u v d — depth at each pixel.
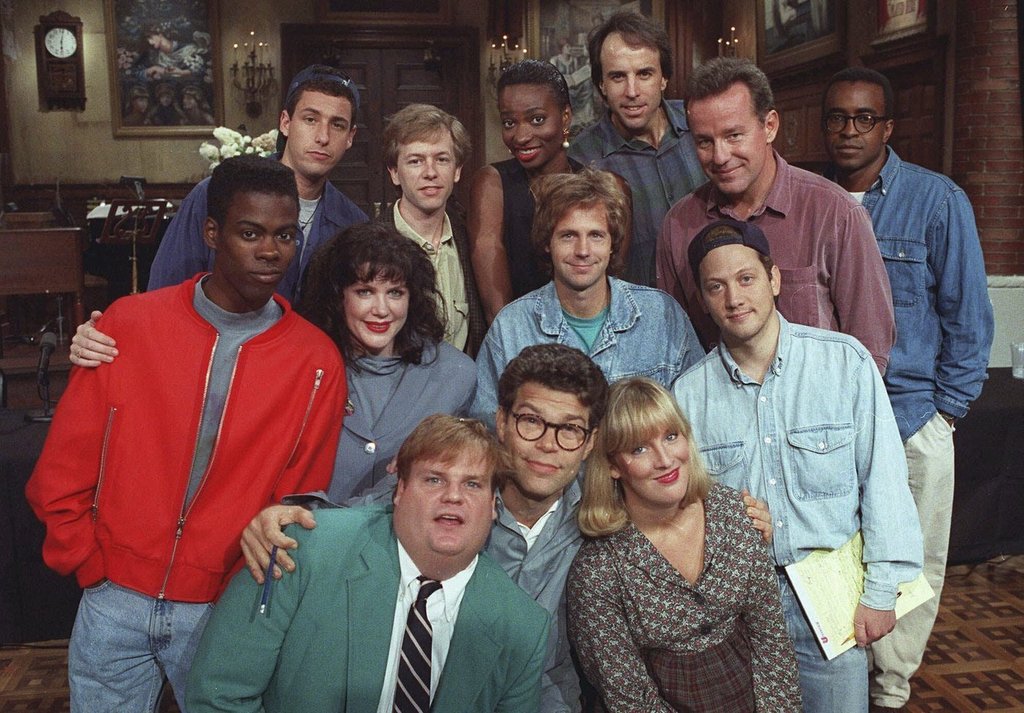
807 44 8.94
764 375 2.20
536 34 10.98
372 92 11.12
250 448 1.92
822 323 2.40
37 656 3.21
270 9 10.85
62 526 1.87
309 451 1.99
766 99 2.31
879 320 2.35
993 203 5.88
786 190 2.40
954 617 3.47
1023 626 3.39
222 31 10.82
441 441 1.73
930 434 2.68
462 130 2.53
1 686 3.00
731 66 2.30
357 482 2.16
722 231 2.11
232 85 10.89
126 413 1.87
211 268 2.50
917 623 2.73
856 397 2.16
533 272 2.70
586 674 2.07
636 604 2.01
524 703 1.84
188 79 10.82
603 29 2.86
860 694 2.16
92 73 10.69
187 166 10.94
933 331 2.69
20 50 10.53
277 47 10.91
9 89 10.55
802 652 2.18
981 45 5.82
